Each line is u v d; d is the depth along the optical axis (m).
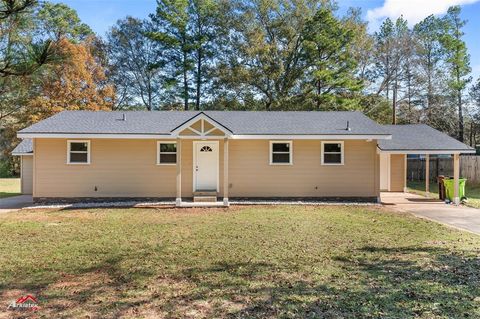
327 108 29.03
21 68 5.33
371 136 14.75
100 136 14.50
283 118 16.89
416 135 16.42
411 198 16.73
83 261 6.49
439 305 4.45
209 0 33.28
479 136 34.03
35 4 5.21
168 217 11.40
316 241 8.03
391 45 32.69
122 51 37.19
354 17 31.84
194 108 35.41
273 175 15.61
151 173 15.48
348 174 15.60
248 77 30.72
